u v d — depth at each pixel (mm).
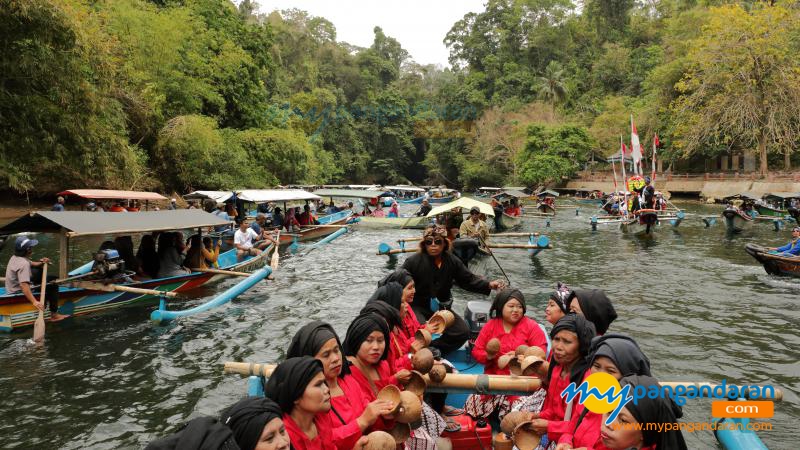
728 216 20719
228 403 5473
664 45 51156
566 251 16188
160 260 10055
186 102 30625
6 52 16094
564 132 51688
